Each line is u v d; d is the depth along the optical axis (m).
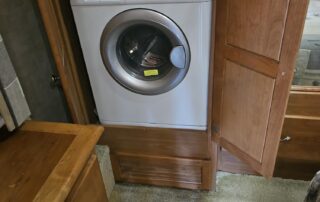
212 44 1.27
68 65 1.41
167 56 1.44
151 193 1.76
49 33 1.28
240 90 1.28
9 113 0.92
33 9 1.38
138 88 1.47
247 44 1.15
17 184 0.78
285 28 1.00
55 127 0.96
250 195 1.70
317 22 1.39
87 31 1.35
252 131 1.33
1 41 0.87
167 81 1.42
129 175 1.78
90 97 1.67
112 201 1.71
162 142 1.60
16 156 0.86
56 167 0.81
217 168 1.81
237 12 1.13
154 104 1.51
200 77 1.37
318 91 1.43
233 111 1.37
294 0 0.94
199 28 1.24
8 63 0.90
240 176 1.83
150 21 1.26
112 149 1.70
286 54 1.04
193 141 1.56
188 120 1.53
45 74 1.50
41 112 1.50
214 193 1.73
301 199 1.66
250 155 1.41
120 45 1.44
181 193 1.74
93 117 1.70
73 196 0.83
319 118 1.49
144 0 1.21
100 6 1.27
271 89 1.15
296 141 1.60
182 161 1.61
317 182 1.11
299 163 1.71
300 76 1.48
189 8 1.20
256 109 1.26
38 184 0.77
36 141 0.91
